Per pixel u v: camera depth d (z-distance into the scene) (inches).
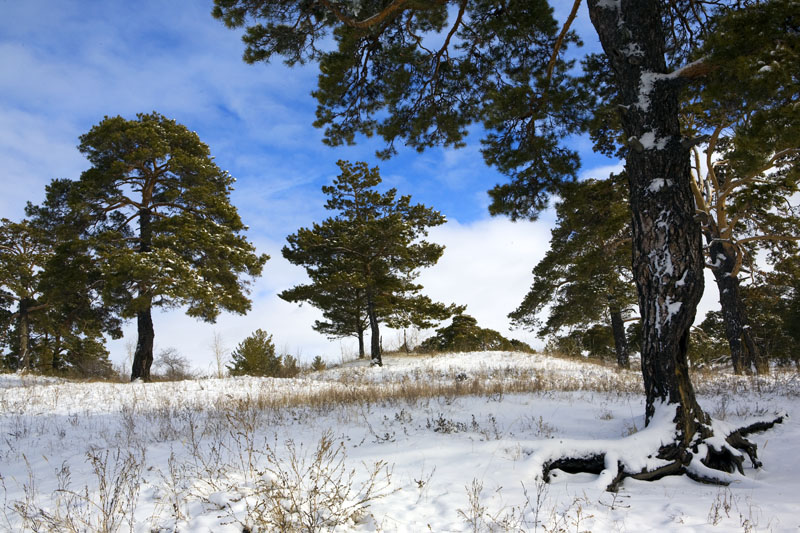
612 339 1242.0
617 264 857.5
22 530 154.2
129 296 790.5
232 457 233.9
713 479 221.9
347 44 406.6
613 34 299.1
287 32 377.7
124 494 180.4
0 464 262.5
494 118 426.9
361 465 220.8
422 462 225.8
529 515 161.8
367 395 426.6
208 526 146.6
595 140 609.3
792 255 774.5
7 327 1099.9
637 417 326.3
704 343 958.4
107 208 842.8
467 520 155.9
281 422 329.7
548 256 901.8
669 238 267.7
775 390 429.4
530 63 439.8
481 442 265.3
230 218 885.8
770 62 250.1
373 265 1053.2
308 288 1053.2
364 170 1093.1
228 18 353.1
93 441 304.3
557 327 1055.6
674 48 421.7
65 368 1128.2
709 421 255.4
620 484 216.7
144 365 798.5
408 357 1109.7
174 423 347.9
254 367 827.4
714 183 705.6
